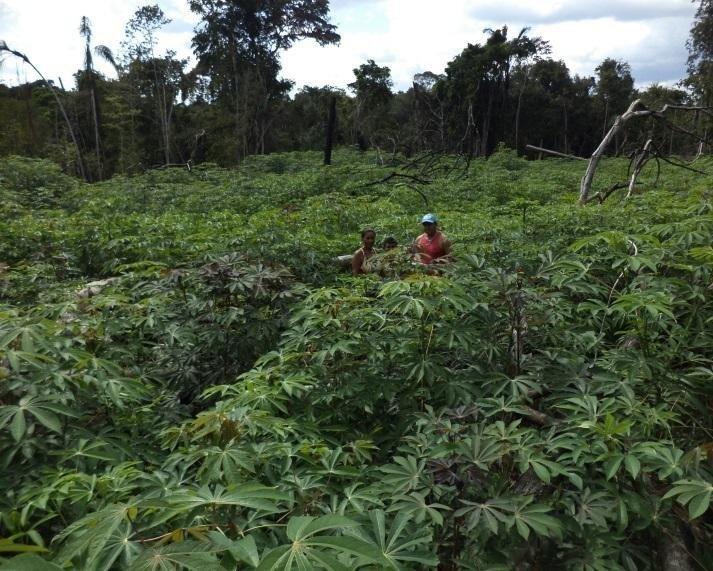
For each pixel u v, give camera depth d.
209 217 11.62
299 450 2.77
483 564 2.30
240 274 4.77
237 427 2.62
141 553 1.68
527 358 3.71
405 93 60.50
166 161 36.88
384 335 3.81
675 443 3.10
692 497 2.21
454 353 3.88
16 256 8.45
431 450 2.65
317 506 2.40
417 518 2.27
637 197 9.51
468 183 17.17
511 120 51.41
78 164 32.91
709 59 37.56
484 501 2.41
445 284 3.51
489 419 3.36
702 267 3.54
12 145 31.48
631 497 2.46
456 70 41.12
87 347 3.73
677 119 35.31
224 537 1.72
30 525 2.36
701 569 2.46
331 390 3.55
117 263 8.06
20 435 2.38
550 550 2.38
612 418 2.49
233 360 4.90
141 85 38.09
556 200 14.48
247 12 39.50
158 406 4.00
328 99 48.75
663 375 3.23
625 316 3.82
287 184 17.44
